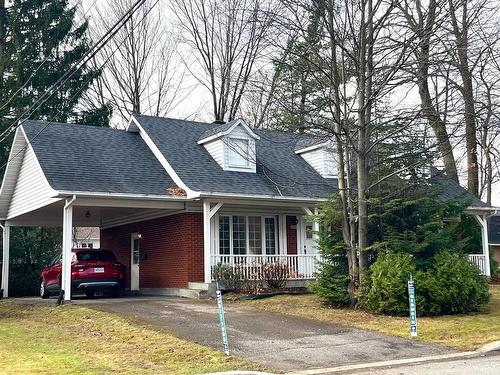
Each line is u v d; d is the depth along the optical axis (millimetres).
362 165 15266
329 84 15273
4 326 14914
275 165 23672
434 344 11664
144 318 14031
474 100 16094
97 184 18625
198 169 20984
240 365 9789
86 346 11633
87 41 36344
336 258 16078
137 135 23641
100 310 15414
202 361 10062
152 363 10000
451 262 14883
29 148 21641
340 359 10398
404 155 15195
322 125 15297
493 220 38906
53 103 34062
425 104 15562
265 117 33875
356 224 15969
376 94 14500
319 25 14859
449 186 25672
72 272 19625
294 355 10609
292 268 20875
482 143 25094
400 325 13234
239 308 15852
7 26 35250
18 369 9508
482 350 11148
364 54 14789
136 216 23359
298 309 15398
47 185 18531
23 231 28641
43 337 12922
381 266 14664
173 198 19359
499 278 25438
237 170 21922
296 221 22828
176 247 20750
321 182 23188
